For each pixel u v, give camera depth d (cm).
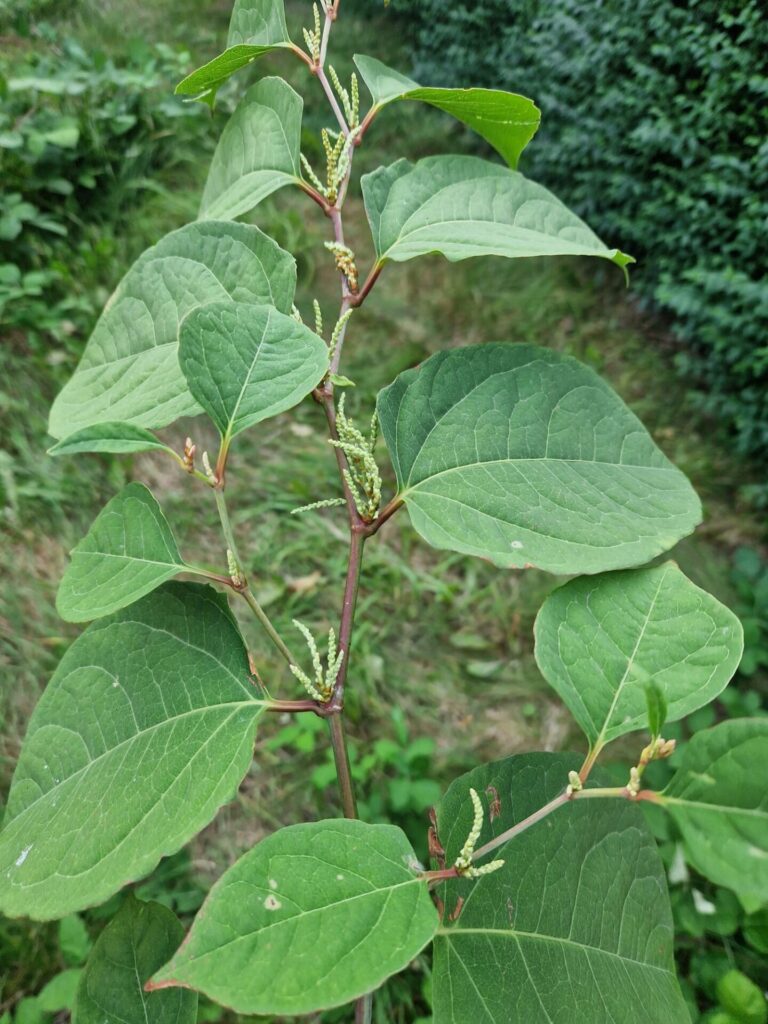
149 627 24
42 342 94
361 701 78
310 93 143
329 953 16
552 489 25
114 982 24
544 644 22
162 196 115
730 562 96
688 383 113
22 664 70
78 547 24
